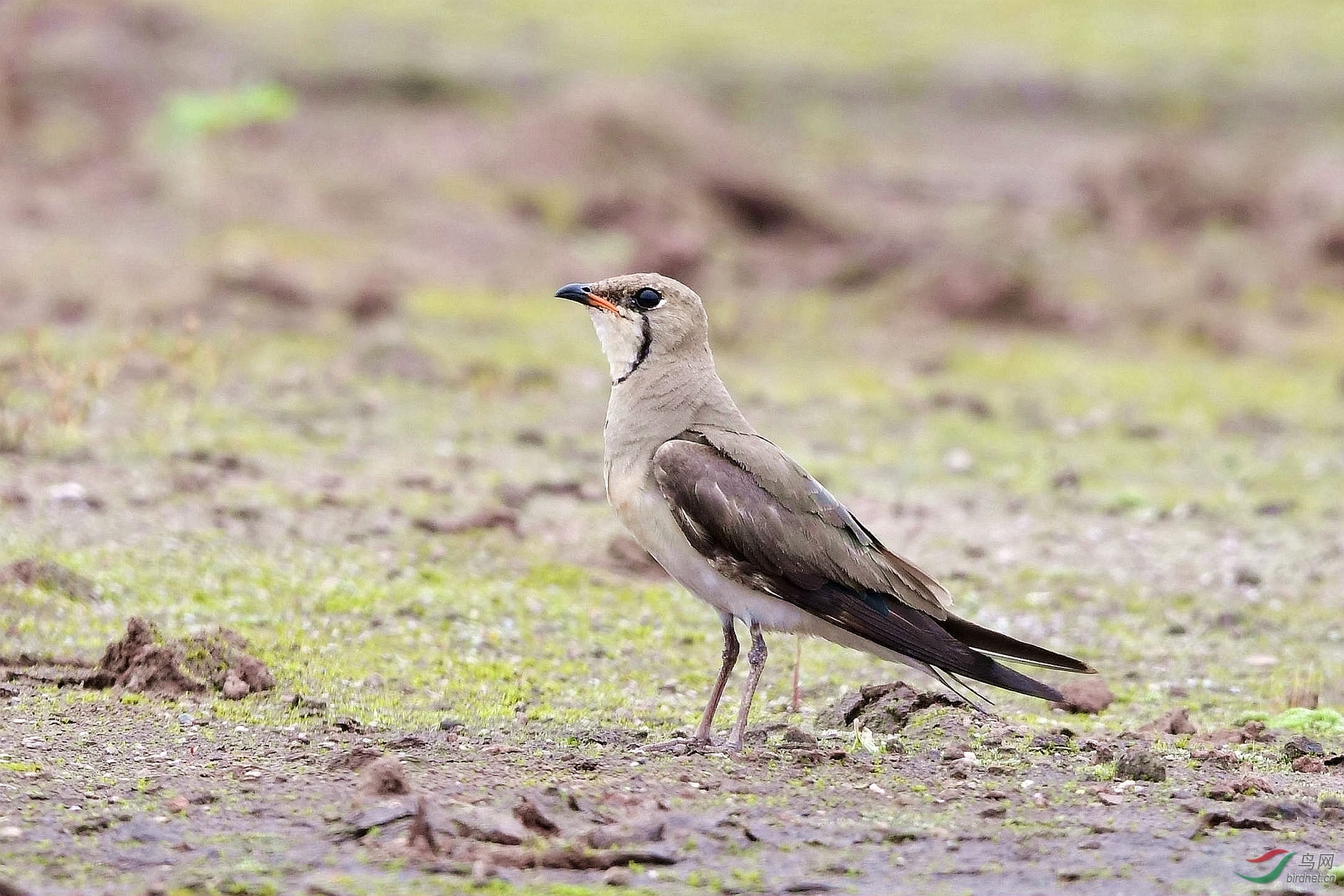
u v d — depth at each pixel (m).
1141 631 12.24
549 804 7.66
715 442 9.16
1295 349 22.27
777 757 8.80
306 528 13.13
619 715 9.91
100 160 26.45
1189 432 18.22
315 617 11.30
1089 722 10.15
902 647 8.91
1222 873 7.12
